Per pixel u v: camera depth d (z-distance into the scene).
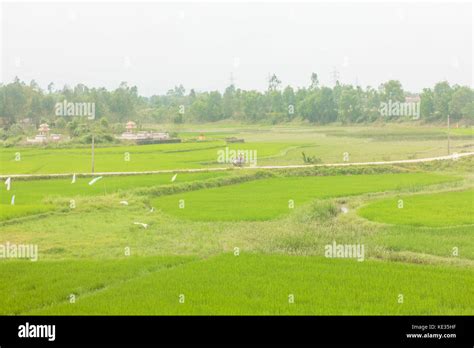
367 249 23.08
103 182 44.16
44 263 20.89
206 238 25.75
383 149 79.44
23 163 58.56
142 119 143.00
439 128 125.81
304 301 16.06
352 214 30.92
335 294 16.66
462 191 40.91
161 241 25.38
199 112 166.38
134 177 47.50
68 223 29.30
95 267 20.27
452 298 16.27
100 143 84.75
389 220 28.92
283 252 23.20
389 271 19.33
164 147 79.56
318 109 154.88
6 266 20.44
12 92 124.12
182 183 43.78
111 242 25.09
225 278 18.50
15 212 30.45
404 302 15.91
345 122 150.25
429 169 56.34
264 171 52.47
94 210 32.88
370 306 15.59
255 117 165.00
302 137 106.44
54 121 116.00
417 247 23.25
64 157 65.88
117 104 133.62
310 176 52.66
